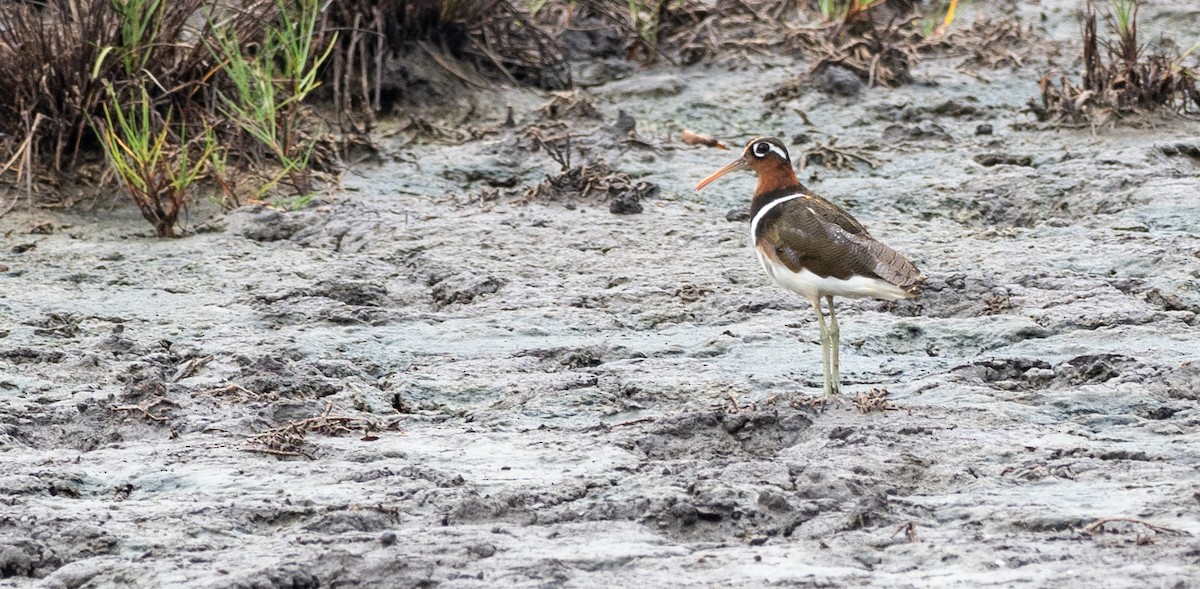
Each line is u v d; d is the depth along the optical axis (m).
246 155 17.50
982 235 15.70
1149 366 11.24
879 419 10.16
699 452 9.77
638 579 7.46
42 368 11.73
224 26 18.17
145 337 12.70
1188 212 16.00
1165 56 20.31
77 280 14.54
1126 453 9.31
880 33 21.94
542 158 18.41
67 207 16.47
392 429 10.43
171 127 17.62
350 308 13.47
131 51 17.38
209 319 13.22
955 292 13.52
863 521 8.16
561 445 9.88
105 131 16.67
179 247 15.49
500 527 8.27
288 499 8.75
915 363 11.84
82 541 8.12
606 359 12.15
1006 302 13.23
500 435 10.16
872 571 7.53
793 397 10.66
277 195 17.06
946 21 23.14
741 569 7.55
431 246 15.42
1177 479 8.78
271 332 12.91
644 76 21.05
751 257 15.04
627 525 8.29
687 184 17.75
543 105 19.97
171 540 8.13
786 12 23.69
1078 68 21.88
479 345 12.53
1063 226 16.03
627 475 9.20
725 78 21.11
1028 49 22.53
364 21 19.78
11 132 17.08
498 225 16.02
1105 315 12.66
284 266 14.83
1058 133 19.23
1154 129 19.14
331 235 15.91
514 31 21.42
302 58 17.39
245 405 10.80
